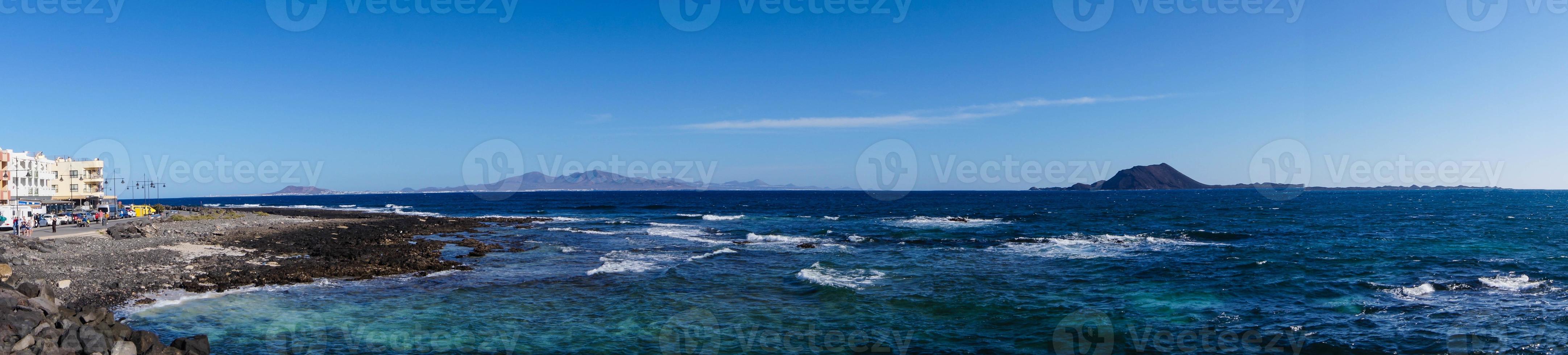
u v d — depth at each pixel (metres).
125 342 12.05
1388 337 15.96
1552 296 20.08
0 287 14.85
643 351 14.97
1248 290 22.02
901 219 67.94
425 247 35.88
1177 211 81.50
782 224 61.09
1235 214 72.12
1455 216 66.88
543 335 16.30
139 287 20.20
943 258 31.59
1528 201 121.44
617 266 28.12
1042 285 23.25
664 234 48.72
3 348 11.09
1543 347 14.91
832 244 38.66
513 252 34.44
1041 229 52.00
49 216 45.91
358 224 56.59
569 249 36.19
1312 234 44.09
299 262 27.50
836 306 19.67
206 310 17.97
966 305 19.84
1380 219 61.69
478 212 96.94
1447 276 24.19
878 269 27.48
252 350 14.40
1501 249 33.12
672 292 21.95
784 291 22.19
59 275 20.52
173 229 40.44
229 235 39.78
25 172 60.06
